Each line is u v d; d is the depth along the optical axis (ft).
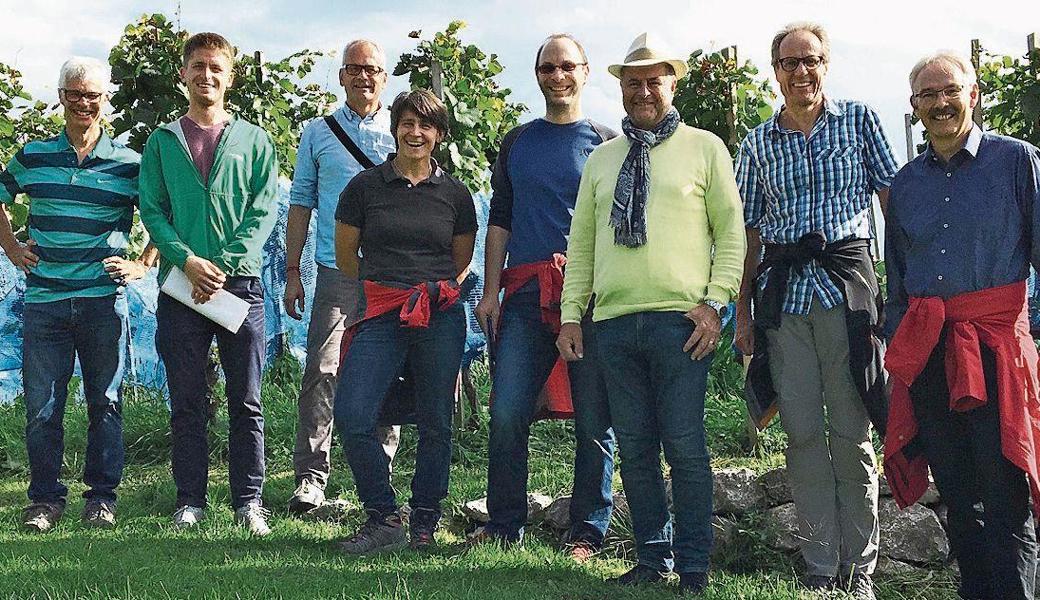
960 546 14.70
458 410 24.11
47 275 18.42
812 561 15.31
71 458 24.31
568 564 15.78
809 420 15.20
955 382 14.11
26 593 13.50
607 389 15.01
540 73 17.04
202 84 18.26
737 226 14.67
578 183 16.84
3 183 18.88
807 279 15.20
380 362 16.53
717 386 24.27
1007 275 14.15
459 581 14.53
